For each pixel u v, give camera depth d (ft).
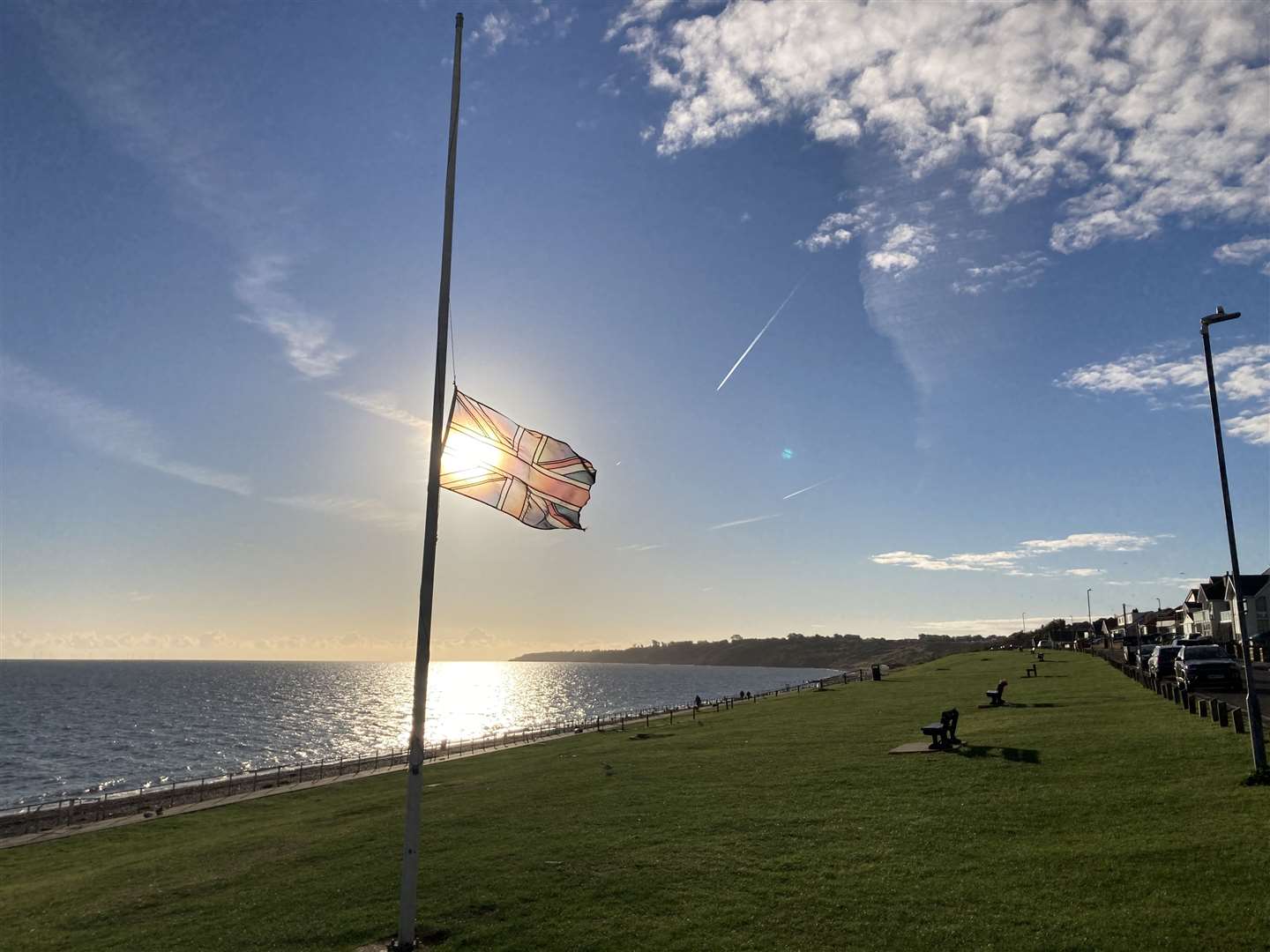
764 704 203.62
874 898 40.01
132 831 104.73
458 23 45.70
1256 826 44.88
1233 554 59.21
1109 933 33.53
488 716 497.05
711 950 35.65
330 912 46.39
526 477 48.78
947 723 81.25
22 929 53.57
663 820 60.70
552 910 42.57
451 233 44.96
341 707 582.76
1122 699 114.01
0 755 304.91
